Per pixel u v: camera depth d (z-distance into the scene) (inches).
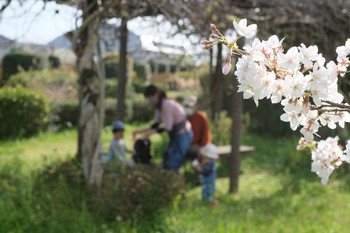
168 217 184.5
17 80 633.0
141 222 189.0
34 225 178.4
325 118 66.2
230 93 517.7
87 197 199.8
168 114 252.7
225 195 266.1
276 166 346.0
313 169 80.8
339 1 257.8
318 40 302.7
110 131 467.2
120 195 195.5
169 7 206.4
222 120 402.6
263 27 254.2
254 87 58.5
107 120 536.1
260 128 486.9
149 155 264.7
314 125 64.5
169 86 711.7
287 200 248.4
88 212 187.6
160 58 297.9
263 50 60.2
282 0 245.1
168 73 757.9
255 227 200.7
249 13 244.7
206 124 294.2
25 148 402.0
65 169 228.8
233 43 60.9
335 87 62.8
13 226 179.8
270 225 204.7
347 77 281.4
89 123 203.5
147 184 198.8
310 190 269.1
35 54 797.9
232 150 274.1
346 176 303.9
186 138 259.1
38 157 354.3
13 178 244.8
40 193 207.9
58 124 519.5
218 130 393.7
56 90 616.1
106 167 225.1
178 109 257.9
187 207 205.0
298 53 59.3
